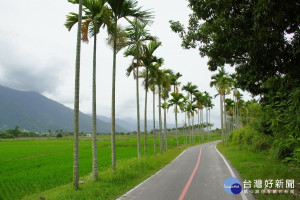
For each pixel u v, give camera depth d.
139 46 15.60
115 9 12.52
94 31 11.48
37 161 29.08
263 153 18.19
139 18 13.06
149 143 68.12
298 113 6.37
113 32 12.23
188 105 53.12
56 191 10.69
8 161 29.69
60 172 19.02
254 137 20.47
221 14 7.82
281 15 5.83
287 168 11.08
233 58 9.66
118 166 14.73
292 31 6.59
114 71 13.21
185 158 22.25
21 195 12.40
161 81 24.27
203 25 9.57
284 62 6.95
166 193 8.55
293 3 5.54
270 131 14.47
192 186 9.59
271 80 7.68
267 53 6.88
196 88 52.09
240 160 16.42
